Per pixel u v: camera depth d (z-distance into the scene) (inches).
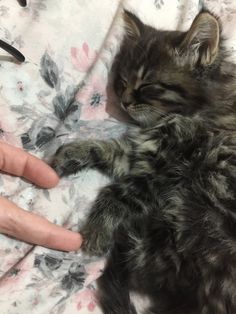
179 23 8.0
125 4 7.3
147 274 6.6
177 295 6.5
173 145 6.8
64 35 6.6
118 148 6.9
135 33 7.2
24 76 6.1
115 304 6.2
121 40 7.2
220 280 6.2
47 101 6.4
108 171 6.8
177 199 6.6
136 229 6.6
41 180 5.9
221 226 6.3
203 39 6.5
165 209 6.6
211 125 6.9
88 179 6.6
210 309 6.3
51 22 6.4
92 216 6.4
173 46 6.8
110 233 6.4
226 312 6.2
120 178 6.8
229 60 7.1
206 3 8.3
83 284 6.1
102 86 7.0
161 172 6.7
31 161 5.8
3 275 5.6
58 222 6.1
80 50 6.8
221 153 6.6
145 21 7.7
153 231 6.6
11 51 5.8
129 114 7.2
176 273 6.4
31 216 5.4
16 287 5.5
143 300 6.6
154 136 7.0
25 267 5.6
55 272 5.9
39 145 6.3
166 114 7.0
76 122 6.7
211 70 6.8
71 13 6.6
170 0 7.9
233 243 6.2
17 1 6.2
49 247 5.7
